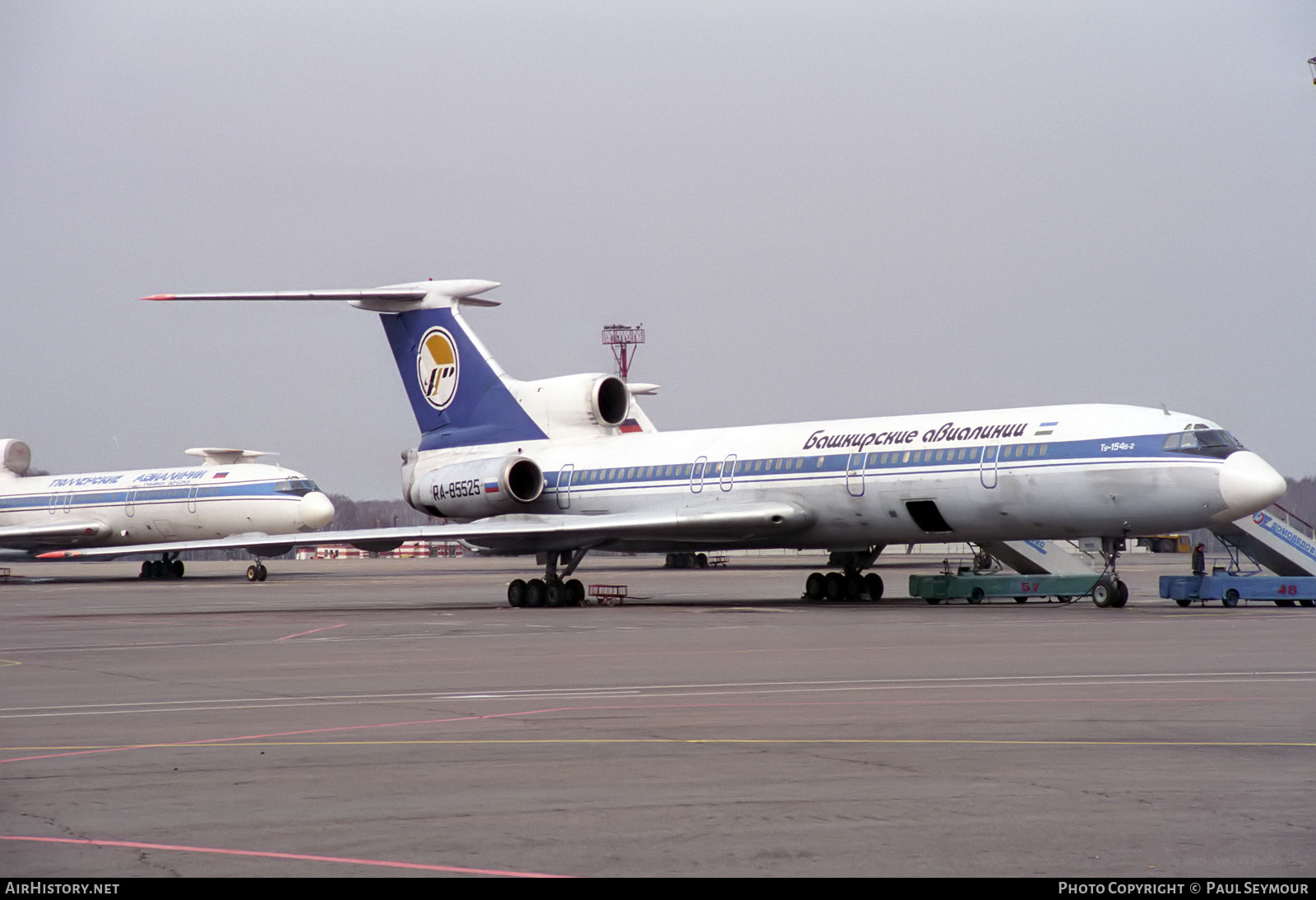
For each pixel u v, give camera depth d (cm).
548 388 13250
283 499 19800
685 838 2709
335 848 2662
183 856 2619
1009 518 10225
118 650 7319
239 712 4656
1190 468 9344
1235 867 2464
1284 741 3741
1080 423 9950
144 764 3606
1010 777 3269
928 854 2570
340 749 3806
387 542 11431
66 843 2723
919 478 10581
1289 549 10506
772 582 16938
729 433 12175
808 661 6097
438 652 6969
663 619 9400
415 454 13988
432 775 3400
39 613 11331
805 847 2628
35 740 4069
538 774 3391
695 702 4744
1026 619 8750
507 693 5103
